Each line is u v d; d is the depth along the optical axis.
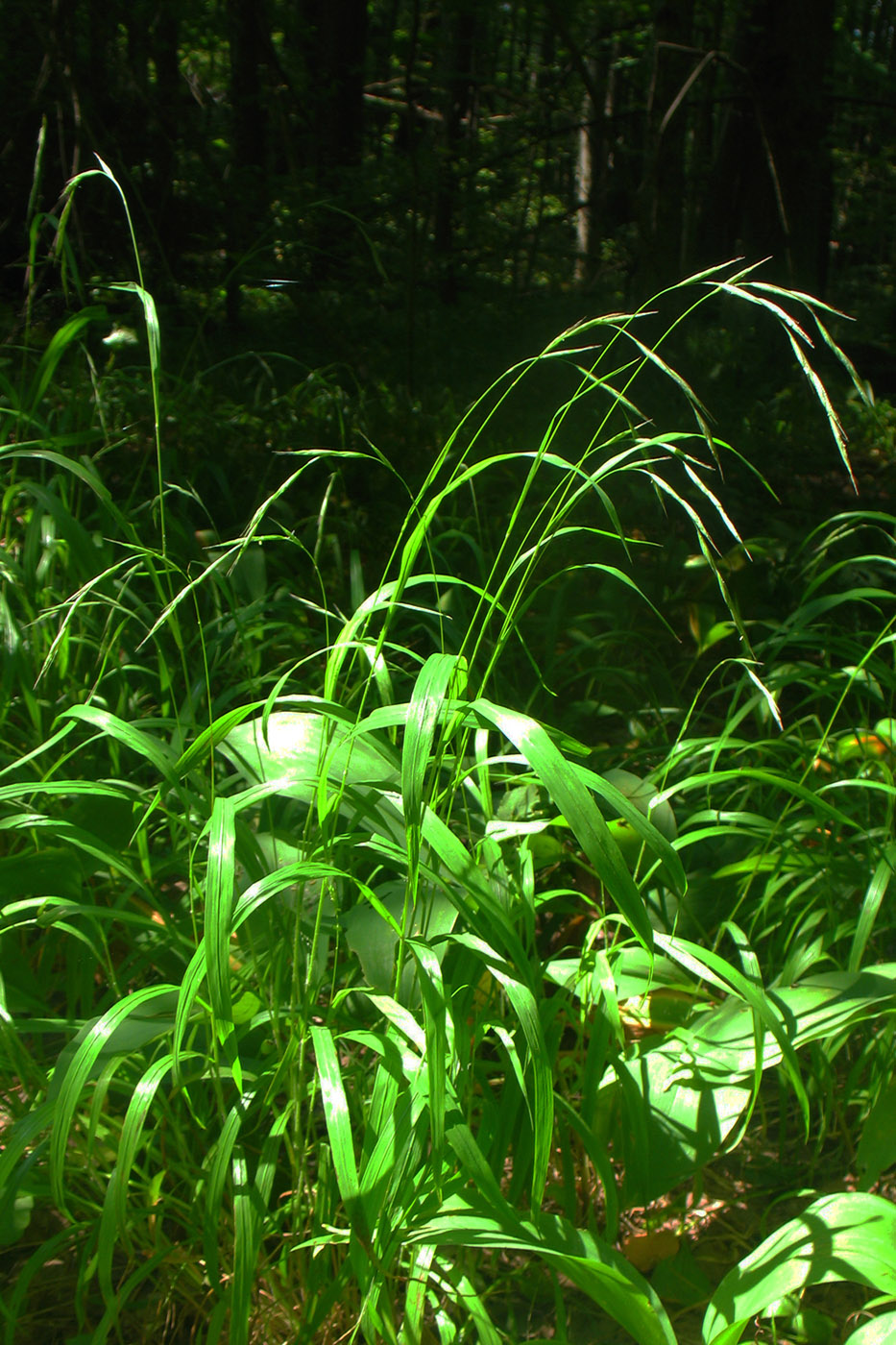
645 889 2.03
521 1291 1.63
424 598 3.81
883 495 6.69
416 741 1.18
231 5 7.73
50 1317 1.57
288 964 1.64
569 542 4.48
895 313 16.44
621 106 13.09
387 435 5.55
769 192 10.30
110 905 2.06
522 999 1.26
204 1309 1.54
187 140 8.11
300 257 8.12
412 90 7.62
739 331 11.21
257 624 2.87
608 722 3.33
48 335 4.82
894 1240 1.27
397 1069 1.33
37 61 7.13
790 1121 1.97
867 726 2.44
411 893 1.27
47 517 2.51
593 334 9.88
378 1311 1.37
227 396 5.93
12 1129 1.48
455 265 10.87
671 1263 1.66
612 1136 1.66
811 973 2.08
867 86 12.65
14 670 2.08
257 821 2.10
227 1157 1.30
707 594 3.95
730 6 9.41
